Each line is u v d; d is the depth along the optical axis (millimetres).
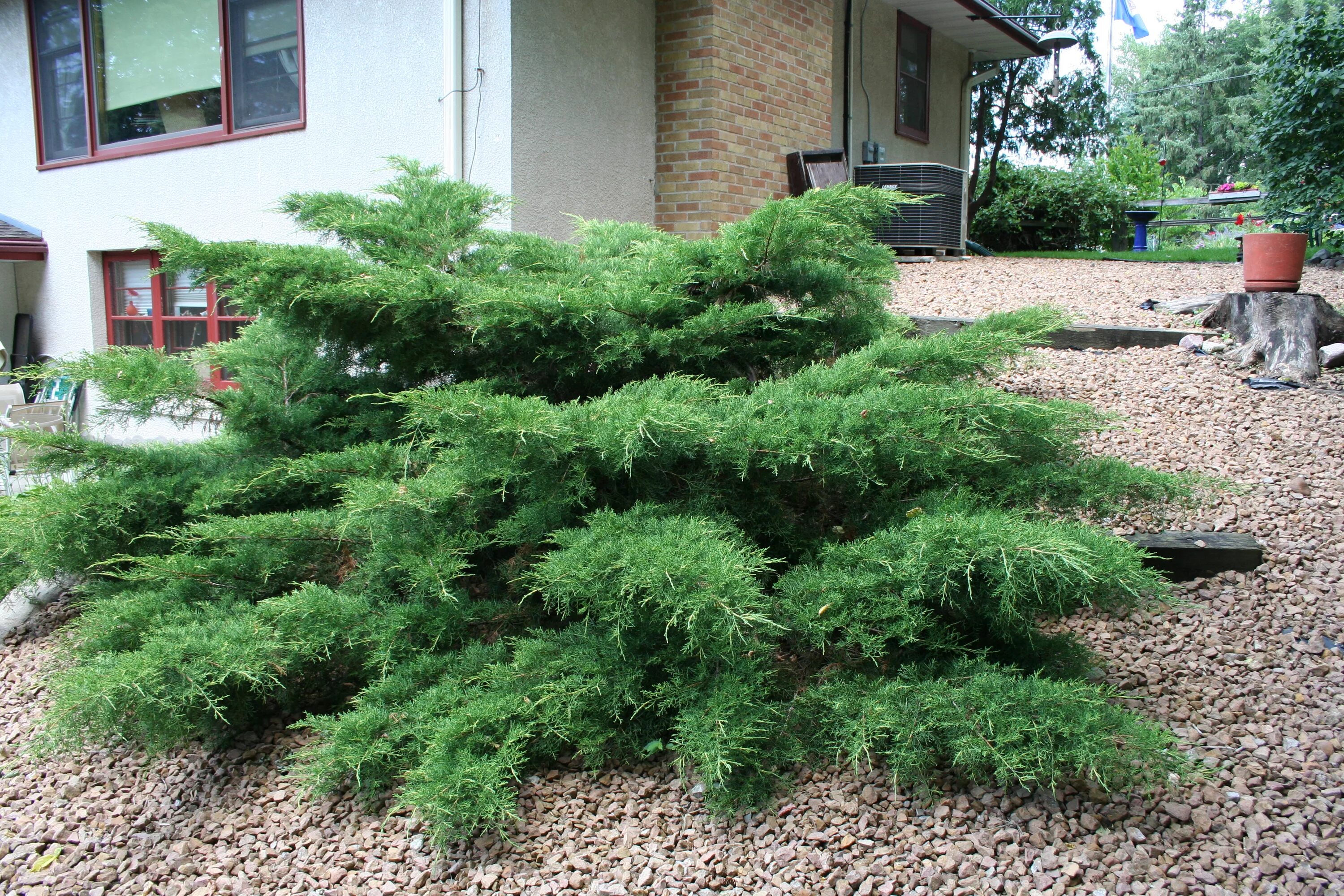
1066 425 2936
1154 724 2338
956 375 3023
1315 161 8281
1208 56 42156
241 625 2639
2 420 6254
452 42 5941
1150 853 2201
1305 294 5348
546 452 2475
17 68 8695
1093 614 3348
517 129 5988
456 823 2324
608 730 2561
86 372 3145
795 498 2984
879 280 3619
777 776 2482
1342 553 3541
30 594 4078
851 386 2842
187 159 7551
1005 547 2225
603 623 2637
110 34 8016
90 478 3389
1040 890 2111
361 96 6527
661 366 3289
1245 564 3486
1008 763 2162
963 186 10312
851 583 2457
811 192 3094
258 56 7125
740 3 7438
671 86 7316
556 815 2457
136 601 2961
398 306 3020
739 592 2191
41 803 2705
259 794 2668
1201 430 4582
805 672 2746
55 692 2566
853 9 10422
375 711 2539
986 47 13531
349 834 2465
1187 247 16859
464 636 2883
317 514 2947
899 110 11805
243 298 3082
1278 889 2080
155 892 2314
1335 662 2963
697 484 2842
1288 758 2531
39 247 8633
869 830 2320
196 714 2684
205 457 3486
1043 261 9836
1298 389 5000
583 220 4680
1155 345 5785
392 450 3111
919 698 2381
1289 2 40312
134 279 8430
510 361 3324
